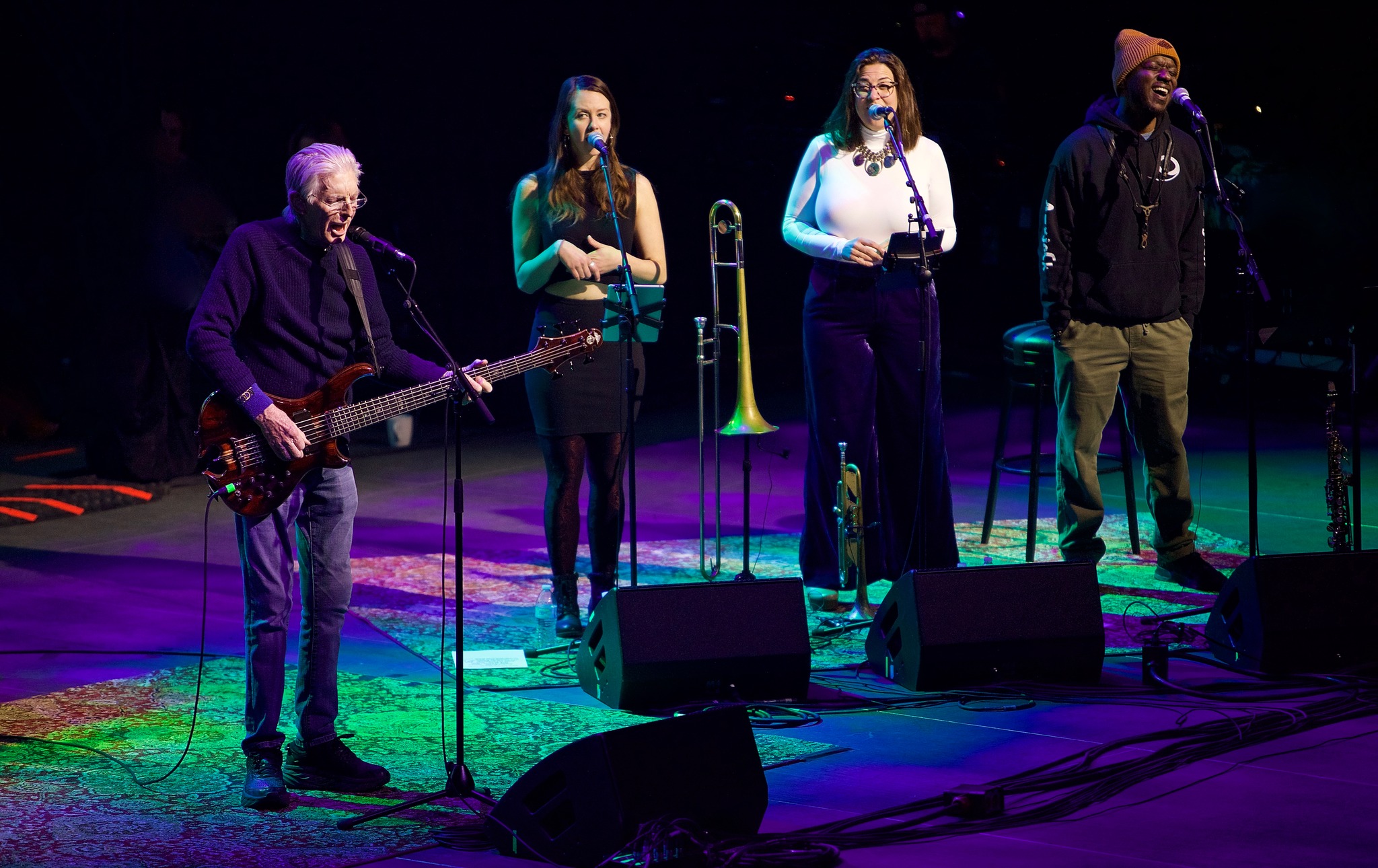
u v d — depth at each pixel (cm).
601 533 1096
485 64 2228
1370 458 1789
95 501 1522
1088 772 784
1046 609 948
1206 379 2192
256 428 745
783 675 911
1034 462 1298
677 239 2503
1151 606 1164
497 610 1157
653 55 2431
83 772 795
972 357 2520
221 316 741
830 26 2409
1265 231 2098
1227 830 705
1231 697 927
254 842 696
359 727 877
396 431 1859
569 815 680
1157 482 1227
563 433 1057
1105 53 2330
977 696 930
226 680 977
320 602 778
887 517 1196
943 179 1159
